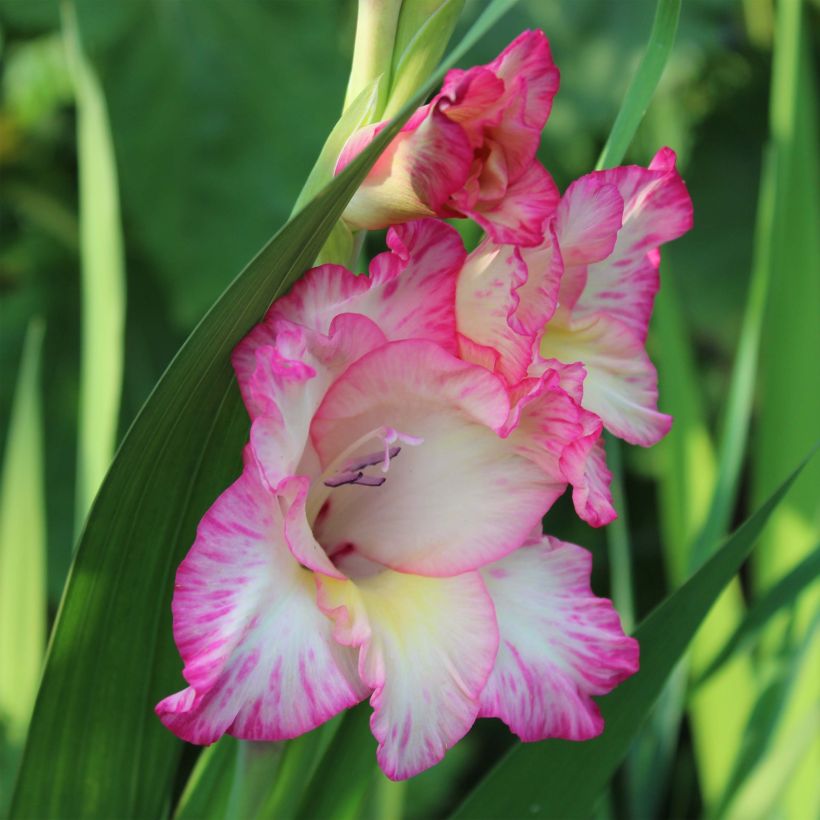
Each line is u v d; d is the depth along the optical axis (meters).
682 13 1.30
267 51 1.21
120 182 1.18
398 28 0.57
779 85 0.83
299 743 0.62
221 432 0.59
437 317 0.56
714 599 0.62
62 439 1.29
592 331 0.59
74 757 0.62
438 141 0.54
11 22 1.15
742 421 0.78
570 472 0.56
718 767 0.84
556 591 0.58
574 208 0.56
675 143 1.16
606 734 0.63
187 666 0.53
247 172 1.20
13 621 0.77
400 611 0.57
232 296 0.55
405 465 0.58
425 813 1.19
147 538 0.60
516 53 0.54
